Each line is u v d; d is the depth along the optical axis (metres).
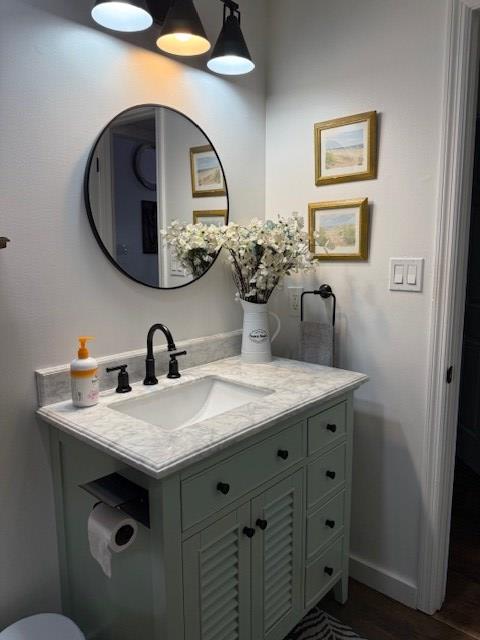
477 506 2.45
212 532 1.17
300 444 1.44
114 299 1.53
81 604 1.39
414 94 1.60
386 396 1.78
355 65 1.74
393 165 1.67
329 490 1.61
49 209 1.34
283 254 1.73
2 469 1.31
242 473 1.23
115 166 1.49
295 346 2.05
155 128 1.60
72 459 1.32
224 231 1.76
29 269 1.31
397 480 1.78
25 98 1.27
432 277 1.61
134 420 1.24
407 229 1.66
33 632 1.25
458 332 1.66
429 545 1.71
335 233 1.84
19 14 1.24
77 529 1.34
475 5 1.45
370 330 1.79
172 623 1.09
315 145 1.86
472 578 1.92
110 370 1.46
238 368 1.77
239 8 1.87
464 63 1.49
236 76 1.89
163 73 1.61
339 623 1.68
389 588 1.82
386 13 1.64
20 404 1.33
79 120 1.39
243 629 1.30
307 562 1.54
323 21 1.81
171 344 1.50
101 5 1.25
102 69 1.43
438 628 1.66
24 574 1.38
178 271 1.72
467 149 1.55
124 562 1.18
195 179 1.75
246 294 1.83
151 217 1.61
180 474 1.06
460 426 2.96
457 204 1.55
